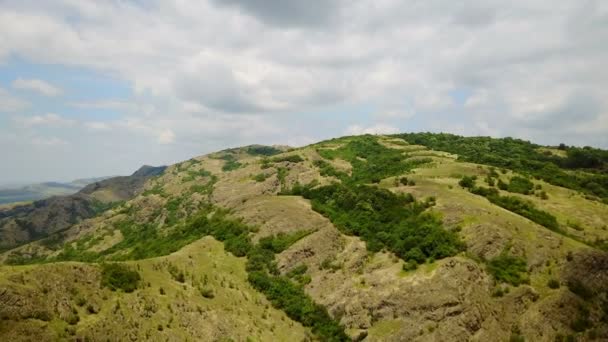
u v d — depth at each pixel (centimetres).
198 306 7656
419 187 11875
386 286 8538
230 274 9312
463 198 10719
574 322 7731
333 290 8988
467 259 8494
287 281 9356
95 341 6034
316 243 9981
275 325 8219
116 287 7156
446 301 7769
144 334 6544
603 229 11112
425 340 7494
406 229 9769
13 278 6203
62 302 6325
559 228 10706
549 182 14125
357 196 11450
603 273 8619
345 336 8131
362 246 9856
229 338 7344
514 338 7481
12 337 5472
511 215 10112
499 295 8081
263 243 10250
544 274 8550
